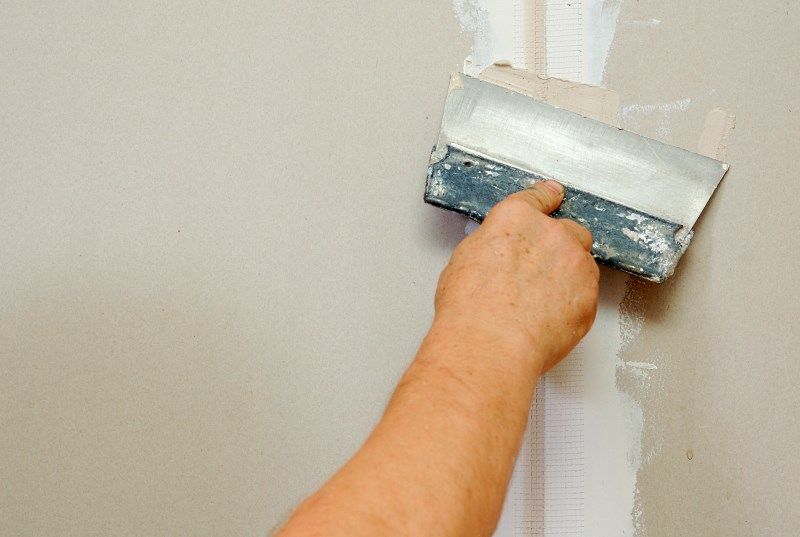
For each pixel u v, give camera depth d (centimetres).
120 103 117
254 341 112
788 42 104
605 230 100
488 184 102
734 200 104
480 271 84
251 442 111
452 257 90
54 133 118
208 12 117
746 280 103
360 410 109
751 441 102
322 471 109
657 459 105
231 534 109
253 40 116
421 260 110
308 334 111
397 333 110
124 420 113
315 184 113
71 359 114
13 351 115
